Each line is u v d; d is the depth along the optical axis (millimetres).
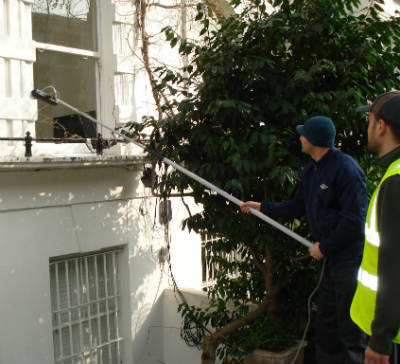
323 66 2945
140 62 4543
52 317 3908
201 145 3496
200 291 4574
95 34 4418
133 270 4332
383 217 1728
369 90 3336
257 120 3170
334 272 2744
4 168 3270
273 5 3373
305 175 2908
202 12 3400
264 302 3842
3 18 3537
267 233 3445
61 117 4180
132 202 4320
